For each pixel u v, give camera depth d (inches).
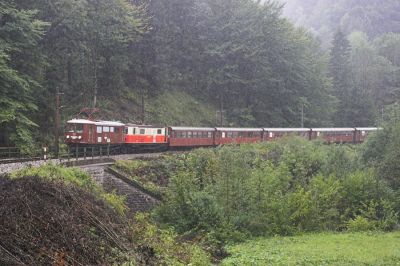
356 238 927.0
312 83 3100.4
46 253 484.4
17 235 492.4
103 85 2191.2
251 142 2201.0
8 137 1478.8
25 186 618.5
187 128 1951.3
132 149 1771.7
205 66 2770.7
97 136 1572.3
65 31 1819.6
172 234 827.4
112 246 600.7
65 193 660.7
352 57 4352.9
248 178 1019.3
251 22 2795.3
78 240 536.7
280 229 984.9
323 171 1375.5
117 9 2096.5
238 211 985.5
